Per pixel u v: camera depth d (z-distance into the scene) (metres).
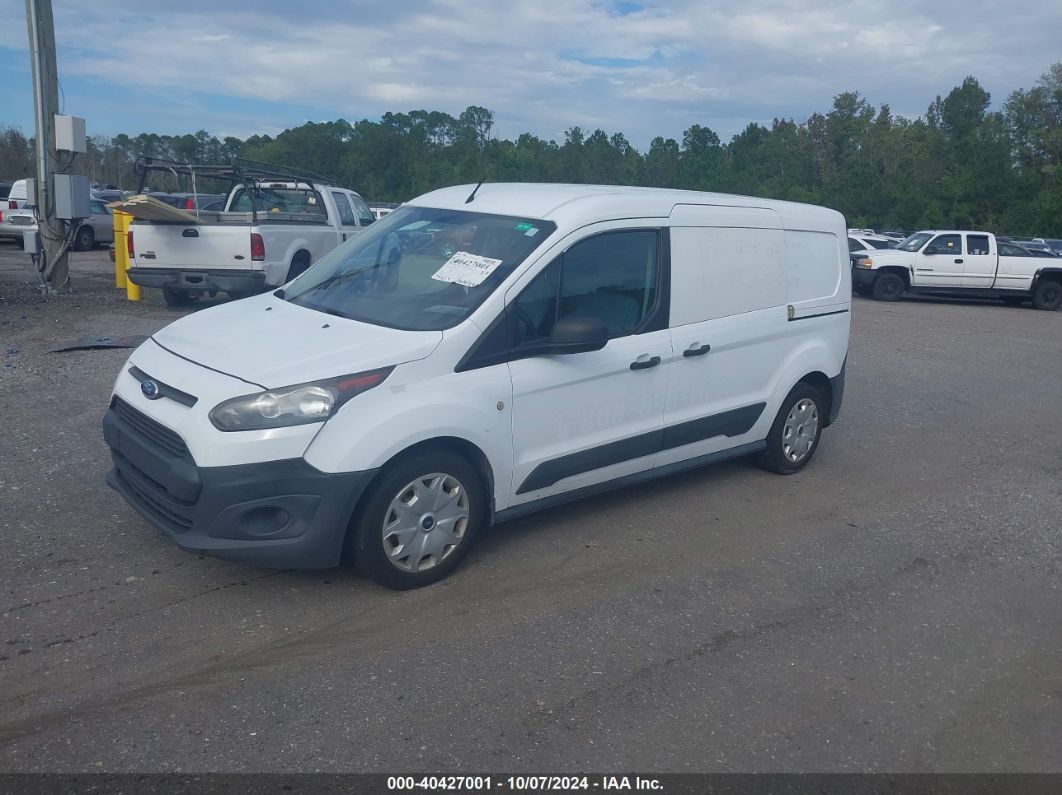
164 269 12.91
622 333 5.54
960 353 13.74
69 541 5.10
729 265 6.14
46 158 14.59
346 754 3.43
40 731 3.48
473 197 5.83
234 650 4.10
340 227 14.74
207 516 4.27
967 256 21.86
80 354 9.89
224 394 4.30
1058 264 21.70
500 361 4.90
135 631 4.21
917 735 3.79
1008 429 9.09
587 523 5.84
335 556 4.45
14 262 20.28
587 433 5.38
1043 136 72.31
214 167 13.30
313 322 5.03
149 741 3.45
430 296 5.09
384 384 4.47
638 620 4.60
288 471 4.26
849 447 8.09
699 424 6.03
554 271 5.16
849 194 53.44
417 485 4.63
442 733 3.59
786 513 6.25
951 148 70.50
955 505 6.65
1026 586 5.30
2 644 4.05
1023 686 4.22
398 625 4.40
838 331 7.06
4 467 6.19
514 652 4.22
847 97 77.19
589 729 3.67
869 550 5.70
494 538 5.50
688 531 5.82
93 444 6.77
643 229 5.62
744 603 4.86
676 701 3.91
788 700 3.97
